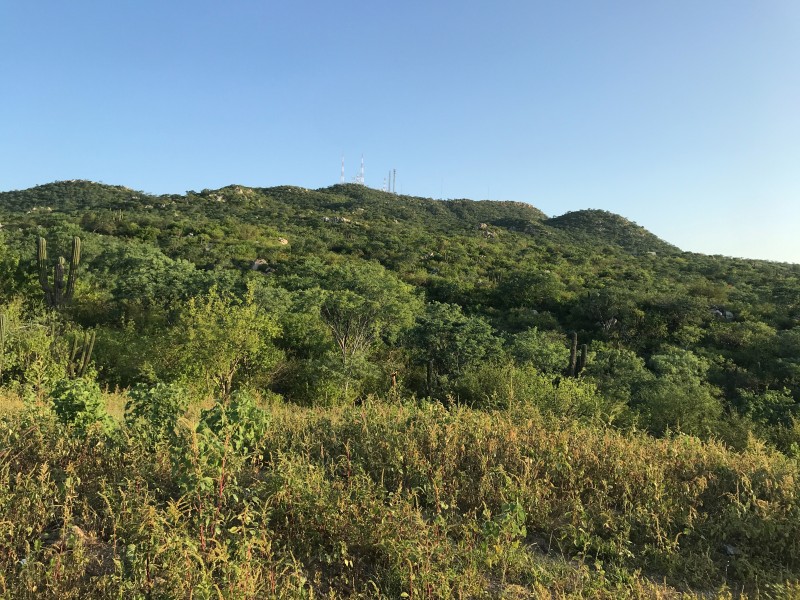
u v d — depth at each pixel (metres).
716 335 34.22
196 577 2.71
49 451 4.41
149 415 5.16
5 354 14.44
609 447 5.27
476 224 108.69
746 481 4.57
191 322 15.44
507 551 3.46
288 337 20.84
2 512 3.29
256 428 4.55
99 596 2.69
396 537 3.40
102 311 23.94
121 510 3.43
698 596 3.35
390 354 22.08
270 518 3.61
